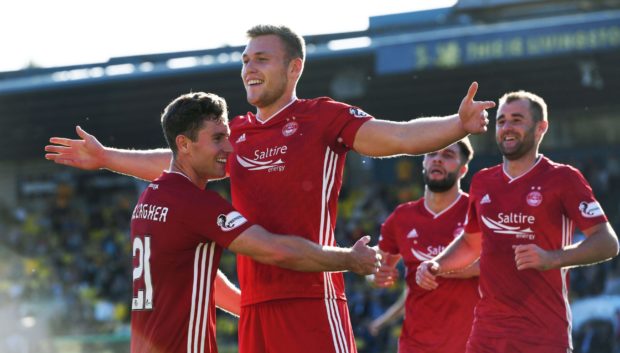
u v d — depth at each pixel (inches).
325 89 1286.9
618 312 944.9
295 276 306.2
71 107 1341.0
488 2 1169.4
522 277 371.2
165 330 282.7
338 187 311.7
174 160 296.4
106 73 1243.8
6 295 1327.5
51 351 1056.8
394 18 1175.6
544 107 382.3
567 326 373.1
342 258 280.8
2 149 1541.6
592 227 360.8
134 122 1398.9
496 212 379.9
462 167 453.1
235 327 1059.9
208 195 284.8
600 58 1127.6
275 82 307.4
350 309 1083.3
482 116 264.1
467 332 433.4
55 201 1620.3
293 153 303.9
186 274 284.7
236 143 316.5
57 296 1350.9
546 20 1081.4
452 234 451.2
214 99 294.2
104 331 1169.4
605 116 1376.7
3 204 1614.2
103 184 1627.7
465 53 1071.0
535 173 378.3
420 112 1354.6
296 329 306.2
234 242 281.1
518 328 370.0
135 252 292.2
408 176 1475.1
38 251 1507.1
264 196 306.5
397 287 1107.3
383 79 1237.1
